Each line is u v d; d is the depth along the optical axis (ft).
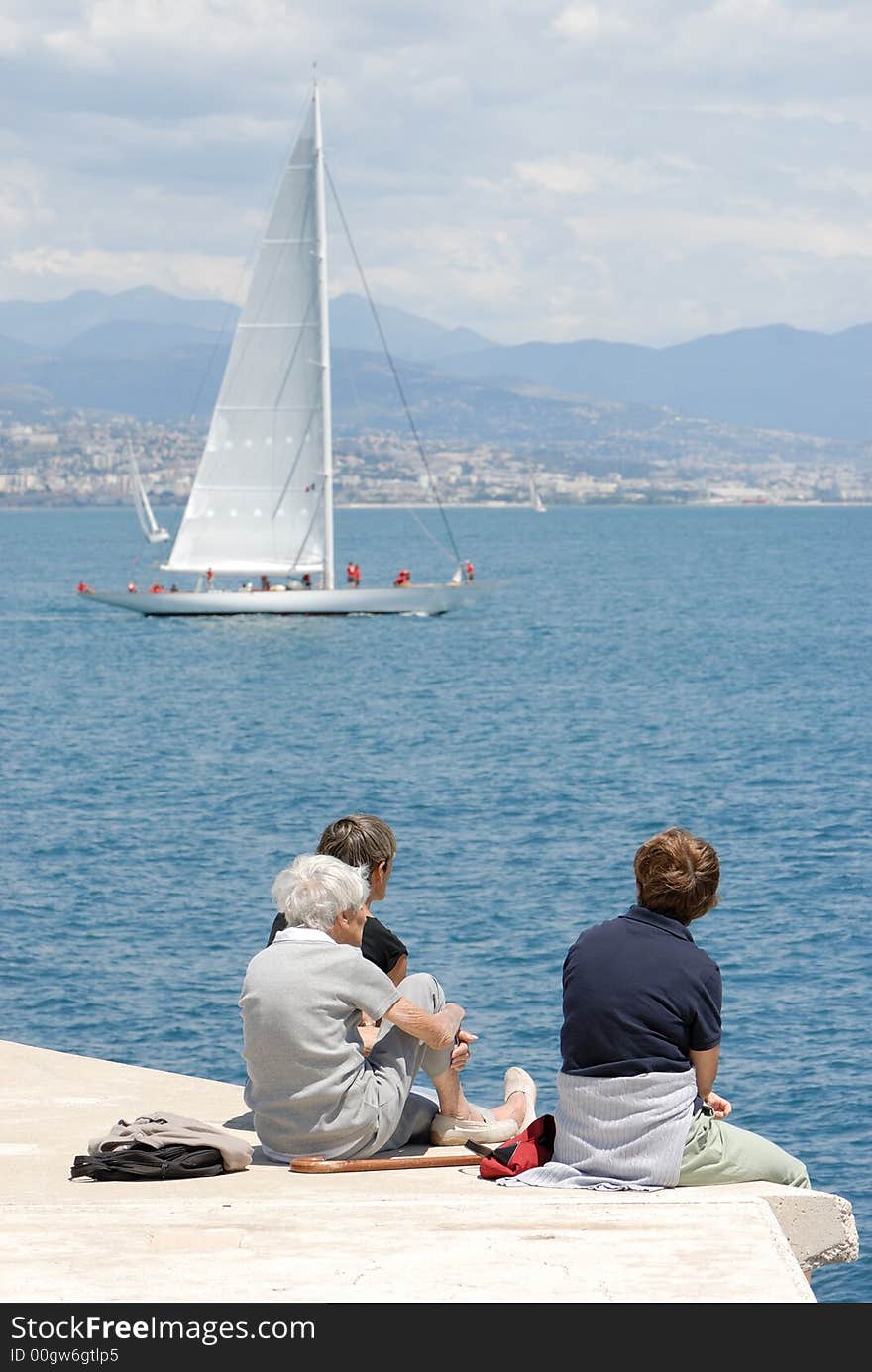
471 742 247.70
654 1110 37.65
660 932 38.60
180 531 456.86
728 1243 31.24
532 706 292.20
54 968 116.57
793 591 629.92
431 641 423.64
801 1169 38.86
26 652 409.90
